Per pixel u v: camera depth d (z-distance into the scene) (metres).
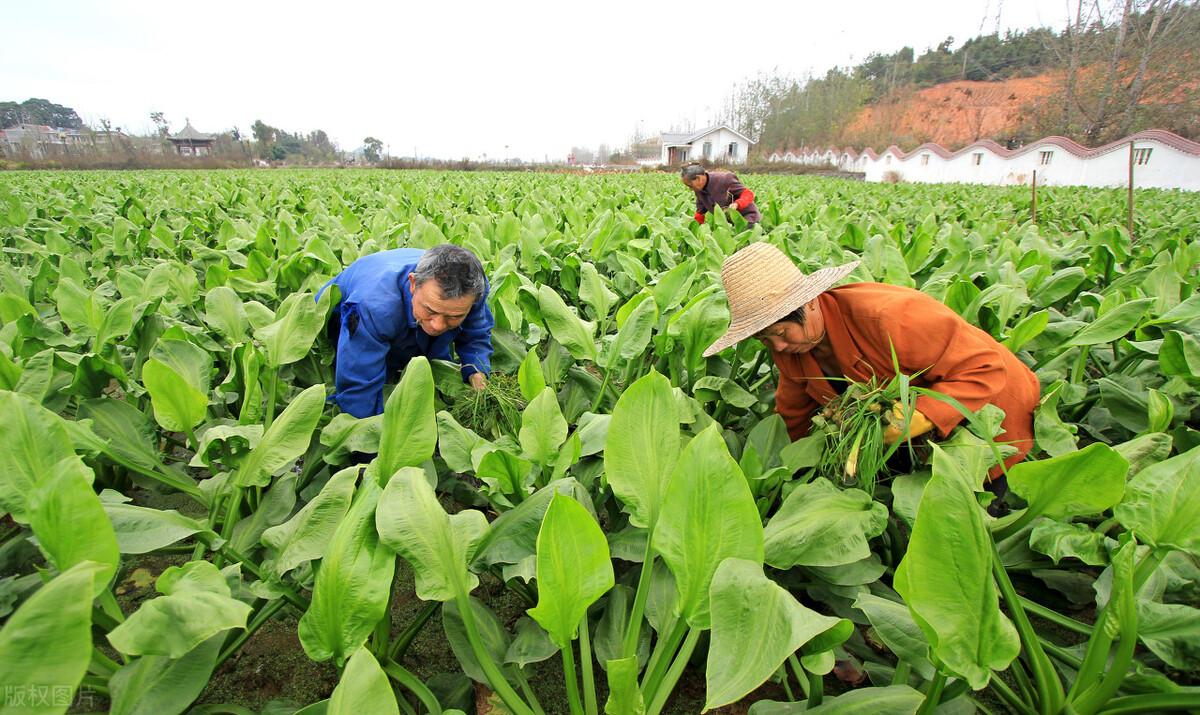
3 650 0.85
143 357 2.66
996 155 33.50
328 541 1.50
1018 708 1.56
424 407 1.65
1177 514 1.36
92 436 1.86
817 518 1.67
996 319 2.74
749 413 2.82
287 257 4.08
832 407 2.12
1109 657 1.74
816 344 2.18
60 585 0.88
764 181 21.20
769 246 2.12
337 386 2.55
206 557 2.34
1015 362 2.17
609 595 1.85
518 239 5.13
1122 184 24.02
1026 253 4.03
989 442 1.67
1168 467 1.40
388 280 2.51
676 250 5.41
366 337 2.46
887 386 2.02
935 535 1.07
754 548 1.27
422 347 2.82
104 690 1.40
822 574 1.77
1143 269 3.31
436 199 9.42
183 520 1.61
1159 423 1.99
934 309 1.99
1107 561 1.60
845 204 10.48
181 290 3.40
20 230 5.98
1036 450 2.28
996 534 1.76
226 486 1.87
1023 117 40.38
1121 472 1.37
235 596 1.48
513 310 3.00
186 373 2.28
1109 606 1.37
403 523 1.34
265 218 6.86
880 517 1.66
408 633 1.77
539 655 1.58
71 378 2.38
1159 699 1.34
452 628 1.68
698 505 1.26
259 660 2.03
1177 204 11.07
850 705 1.37
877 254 3.92
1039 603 2.20
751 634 1.13
